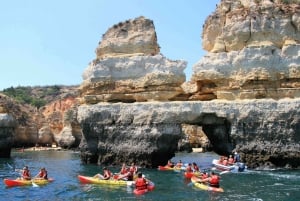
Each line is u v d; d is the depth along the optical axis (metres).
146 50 47.72
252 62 42.41
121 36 48.84
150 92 45.19
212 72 44.06
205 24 48.41
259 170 39.59
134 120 43.91
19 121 90.25
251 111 41.09
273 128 40.41
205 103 42.75
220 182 33.53
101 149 45.59
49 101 165.00
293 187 31.00
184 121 43.12
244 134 41.41
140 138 43.19
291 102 40.16
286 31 43.00
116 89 46.97
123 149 43.94
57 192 30.59
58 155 71.19
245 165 40.81
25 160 59.78
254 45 42.97
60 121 100.44
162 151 43.03
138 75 46.41
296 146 39.75
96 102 47.81
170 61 46.12
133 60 46.78
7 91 173.12
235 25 44.22
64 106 114.00
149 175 38.28
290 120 39.97
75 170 43.47
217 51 45.16
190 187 32.06
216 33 46.91
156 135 42.62
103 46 49.38
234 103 41.88
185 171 40.66
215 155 69.31
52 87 187.38
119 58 47.53
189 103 42.94
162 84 44.91
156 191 30.47
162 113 43.03
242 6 46.16
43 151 83.50
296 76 41.38
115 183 33.91
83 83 49.75
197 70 44.97
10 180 33.75
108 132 45.16
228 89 43.53
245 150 41.22
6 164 53.31
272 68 42.03
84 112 46.97
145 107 43.69
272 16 43.41
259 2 45.34
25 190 31.56
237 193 29.12
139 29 48.47
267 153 40.41
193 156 66.75
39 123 98.19
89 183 34.75
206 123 43.78
